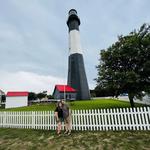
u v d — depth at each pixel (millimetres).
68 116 8125
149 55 12195
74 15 40500
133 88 12594
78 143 6344
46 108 20625
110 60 13688
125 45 12641
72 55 38281
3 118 10836
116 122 8242
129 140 6344
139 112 8023
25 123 10125
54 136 7594
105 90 13570
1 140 7340
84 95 35438
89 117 8891
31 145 6426
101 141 6422
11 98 38875
